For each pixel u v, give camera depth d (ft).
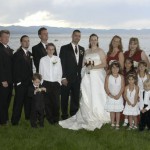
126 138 26.40
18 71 30.40
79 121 31.40
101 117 30.99
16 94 30.66
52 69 30.71
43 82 30.55
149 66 31.94
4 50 30.12
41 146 24.47
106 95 31.19
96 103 30.91
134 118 29.78
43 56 32.07
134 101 29.30
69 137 26.61
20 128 29.32
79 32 32.89
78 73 33.27
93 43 31.50
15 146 24.45
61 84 32.94
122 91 29.81
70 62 32.81
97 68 31.24
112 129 29.17
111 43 31.86
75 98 33.73
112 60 31.55
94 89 30.99
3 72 29.86
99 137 26.84
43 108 29.60
